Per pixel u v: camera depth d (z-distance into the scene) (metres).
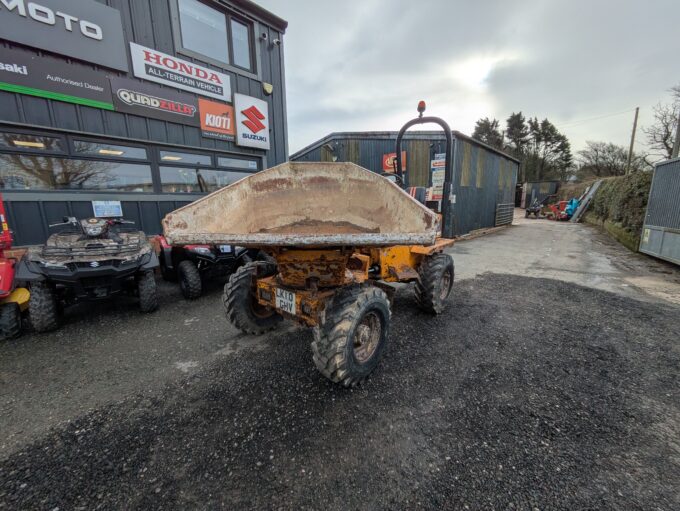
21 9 3.94
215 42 5.93
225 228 2.27
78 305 3.92
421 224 1.84
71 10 4.27
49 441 1.68
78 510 1.29
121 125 4.91
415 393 2.07
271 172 2.67
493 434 1.70
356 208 2.69
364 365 2.07
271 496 1.34
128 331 3.13
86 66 4.49
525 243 9.33
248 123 6.50
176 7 5.24
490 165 12.01
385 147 9.57
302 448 1.61
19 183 4.26
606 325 3.21
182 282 4.11
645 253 7.19
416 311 3.59
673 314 3.53
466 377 2.26
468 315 3.47
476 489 1.37
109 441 1.68
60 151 4.47
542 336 2.95
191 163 5.85
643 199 7.89
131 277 3.65
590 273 5.52
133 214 5.21
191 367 2.43
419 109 3.09
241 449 1.61
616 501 1.31
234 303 2.70
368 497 1.33
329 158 10.27
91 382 2.25
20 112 4.10
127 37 4.79
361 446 1.62
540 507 1.28
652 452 1.57
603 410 1.89
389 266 2.98
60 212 4.54
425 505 1.29
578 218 18.20
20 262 3.01
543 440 1.65
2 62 3.91
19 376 2.33
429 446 1.61
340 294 2.07
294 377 2.27
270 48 6.79
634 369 2.37
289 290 2.17
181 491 1.38
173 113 5.43
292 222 2.73
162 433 1.73
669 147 21.06
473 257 7.06
